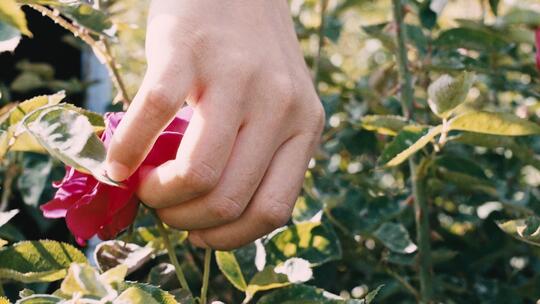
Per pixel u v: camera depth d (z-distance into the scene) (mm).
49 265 470
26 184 662
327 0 755
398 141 562
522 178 866
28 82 772
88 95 852
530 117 791
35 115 418
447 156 657
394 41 697
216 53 447
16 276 462
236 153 448
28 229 746
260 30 470
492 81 788
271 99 457
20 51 816
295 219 619
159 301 434
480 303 723
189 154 434
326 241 542
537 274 707
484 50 710
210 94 442
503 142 595
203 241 467
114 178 436
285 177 462
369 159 816
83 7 458
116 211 451
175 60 435
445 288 722
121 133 429
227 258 518
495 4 686
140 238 559
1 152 454
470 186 680
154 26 452
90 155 402
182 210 450
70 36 810
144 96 426
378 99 791
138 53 805
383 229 642
